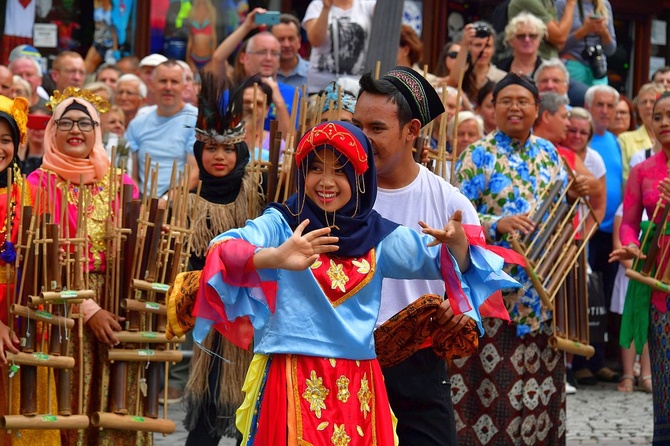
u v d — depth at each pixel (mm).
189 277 8094
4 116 10594
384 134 9117
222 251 7609
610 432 15195
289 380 7922
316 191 8086
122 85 18266
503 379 12312
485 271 8180
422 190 9453
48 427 10359
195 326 7660
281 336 7961
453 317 8945
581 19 21328
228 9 21875
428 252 8266
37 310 10344
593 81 21281
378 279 8250
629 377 18203
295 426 7852
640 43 24734
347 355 8031
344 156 8047
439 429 9328
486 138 12938
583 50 21312
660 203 13359
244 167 11930
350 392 8023
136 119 16797
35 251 10297
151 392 11031
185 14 21703
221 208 11781
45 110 17422
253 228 7934
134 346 10984
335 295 8039
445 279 8227
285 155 11422
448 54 19219
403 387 9227
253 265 7527
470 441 12398
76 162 11109
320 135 8016
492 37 18578
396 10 13727
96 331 10773
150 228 10891
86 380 10930
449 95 16344
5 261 10398
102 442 10938
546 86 18344
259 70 18094
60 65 19078
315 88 18828
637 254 13430
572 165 16250
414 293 9211
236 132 11766
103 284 11070
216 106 11766
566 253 12586
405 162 9406
